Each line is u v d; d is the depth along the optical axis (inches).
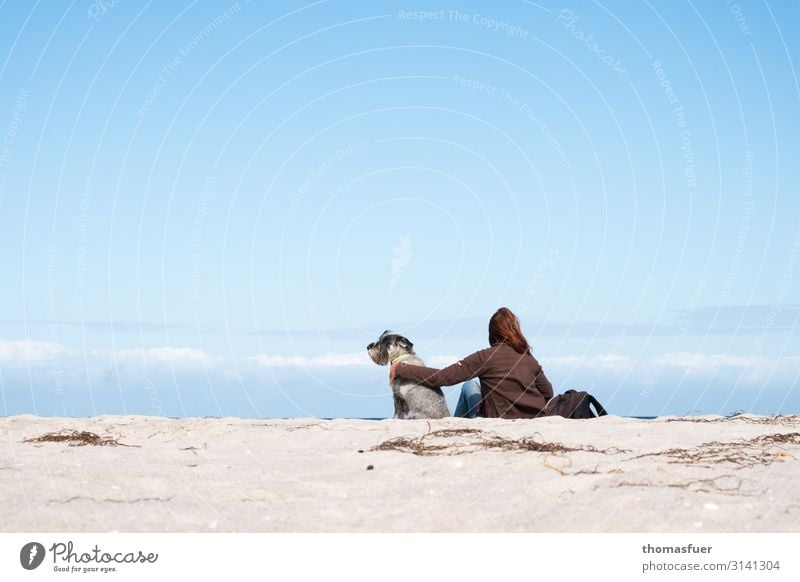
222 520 138.6
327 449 214.4
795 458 189.2
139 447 217.3
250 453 205.0
